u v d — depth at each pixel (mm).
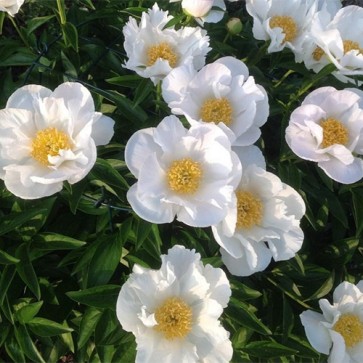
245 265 575
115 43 827
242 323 595
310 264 702
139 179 514
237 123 579
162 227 675
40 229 666
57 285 673
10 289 639
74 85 547
